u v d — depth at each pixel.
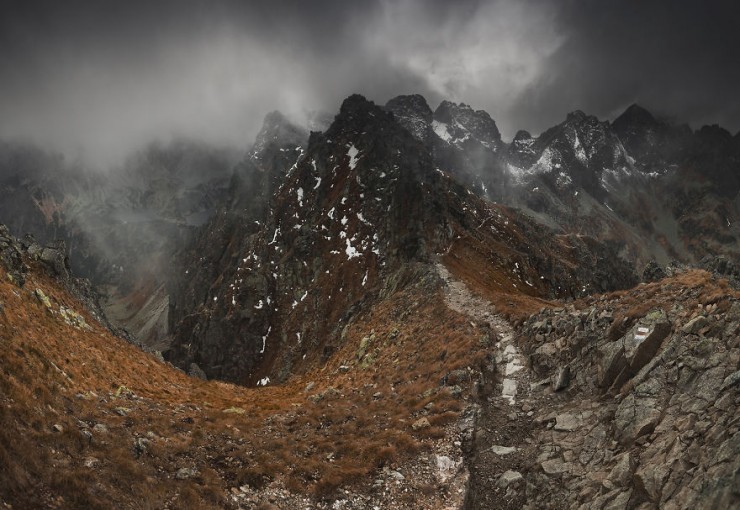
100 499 13.15
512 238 135.62
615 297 29.58
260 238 178.25
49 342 24.86
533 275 108.56
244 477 17.75
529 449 19.33
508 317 40.06
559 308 33.59
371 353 44.62
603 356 22.16
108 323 53.94
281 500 16.98
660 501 12.93
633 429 16.66
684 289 24.20
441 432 21.53
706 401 15.29
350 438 22.23
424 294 60.34
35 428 14.86
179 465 17.42
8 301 25.64
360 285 116.94
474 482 18.33
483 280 83.81
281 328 137.25
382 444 20.89
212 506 15.38
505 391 25.28
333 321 115.44
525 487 17.19
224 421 23.47
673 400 16.55
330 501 17.23
